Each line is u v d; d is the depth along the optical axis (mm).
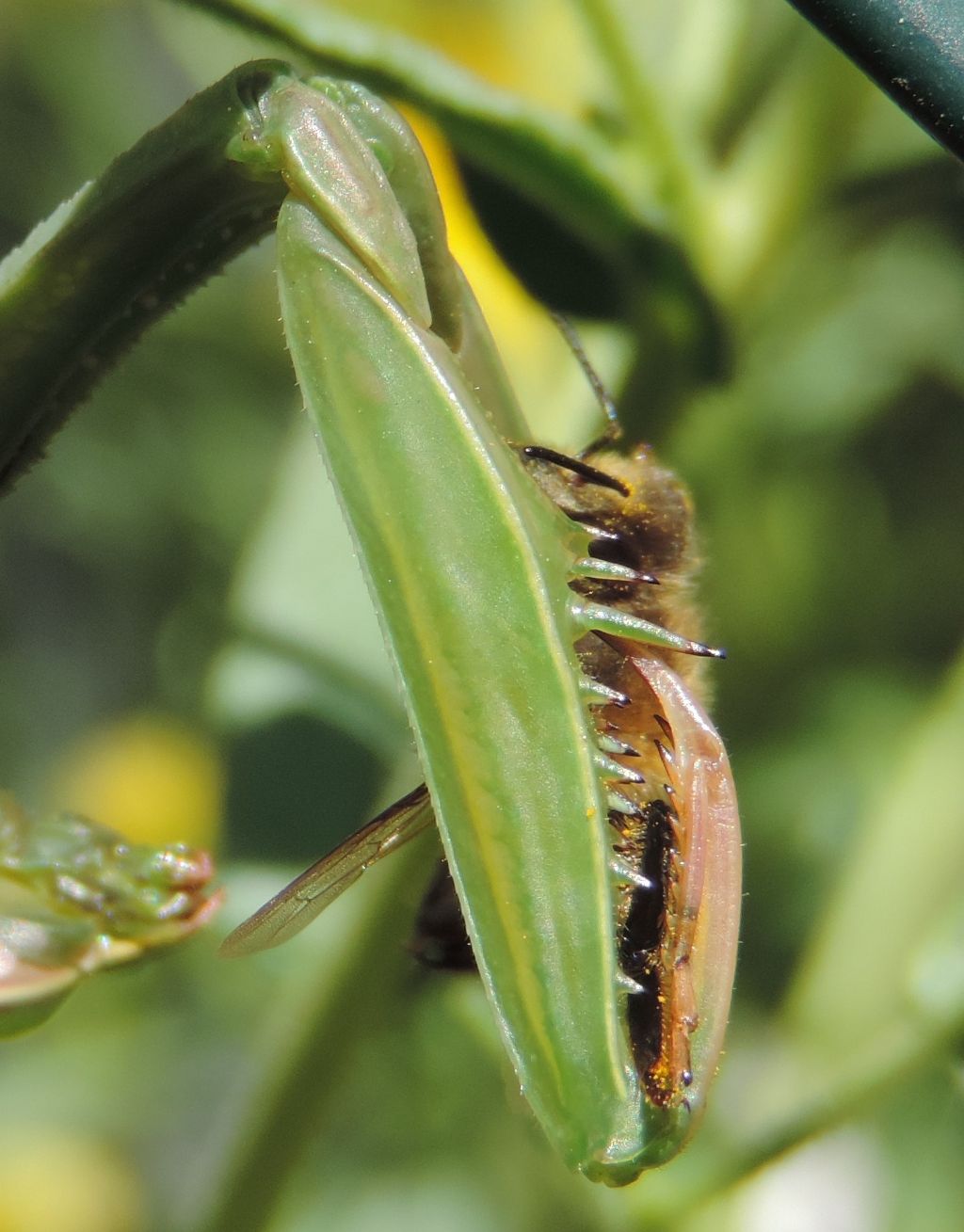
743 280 135
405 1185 204
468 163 130
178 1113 230
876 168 138
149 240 100
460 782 96
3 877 105
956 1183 192
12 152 271
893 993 172
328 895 116
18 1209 227
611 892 96
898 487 219
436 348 96
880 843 177
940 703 180
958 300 216
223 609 170
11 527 285
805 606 209
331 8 172
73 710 288
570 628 96
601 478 115
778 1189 180
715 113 146
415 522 96
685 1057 98
